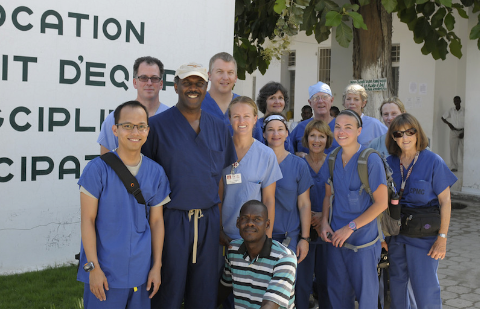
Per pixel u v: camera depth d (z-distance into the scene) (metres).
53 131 4.66
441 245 3.36
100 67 4.88
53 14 4.59
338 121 3.25
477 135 9.34
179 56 5.35
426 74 10.00
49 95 4.62
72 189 4.80
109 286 2.54
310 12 6.09
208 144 2.95
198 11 5.43
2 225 4.44
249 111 3.14
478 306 4.25
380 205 3.17
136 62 3.81
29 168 4.55
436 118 10.23
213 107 3.79
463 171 9.66
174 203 2.84
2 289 4.09
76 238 4.87
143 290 2.66
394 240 3.53
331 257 3.40
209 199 2.92
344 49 10.48
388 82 7.22
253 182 3.18
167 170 2.86
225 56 3.76
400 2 7.03
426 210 3.42
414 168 3.48
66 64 4.69
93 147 4.90
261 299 2.79
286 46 7.62
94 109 4.88
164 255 2.88
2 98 4.39
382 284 3.90
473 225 7.51
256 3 7.47
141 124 2.57
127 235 2.56
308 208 3.53
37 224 4.62
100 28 4.85
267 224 2.81
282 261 2.73
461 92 10.25
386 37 7.20
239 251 2.86
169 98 5.33
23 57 4.47
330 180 3.42
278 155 3.56
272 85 4.34
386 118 4.32
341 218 3.34
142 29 5.10
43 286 4.18
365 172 3.19
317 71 11.73
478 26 6.55
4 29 4.38
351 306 3.41
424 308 3.46
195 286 2.97
